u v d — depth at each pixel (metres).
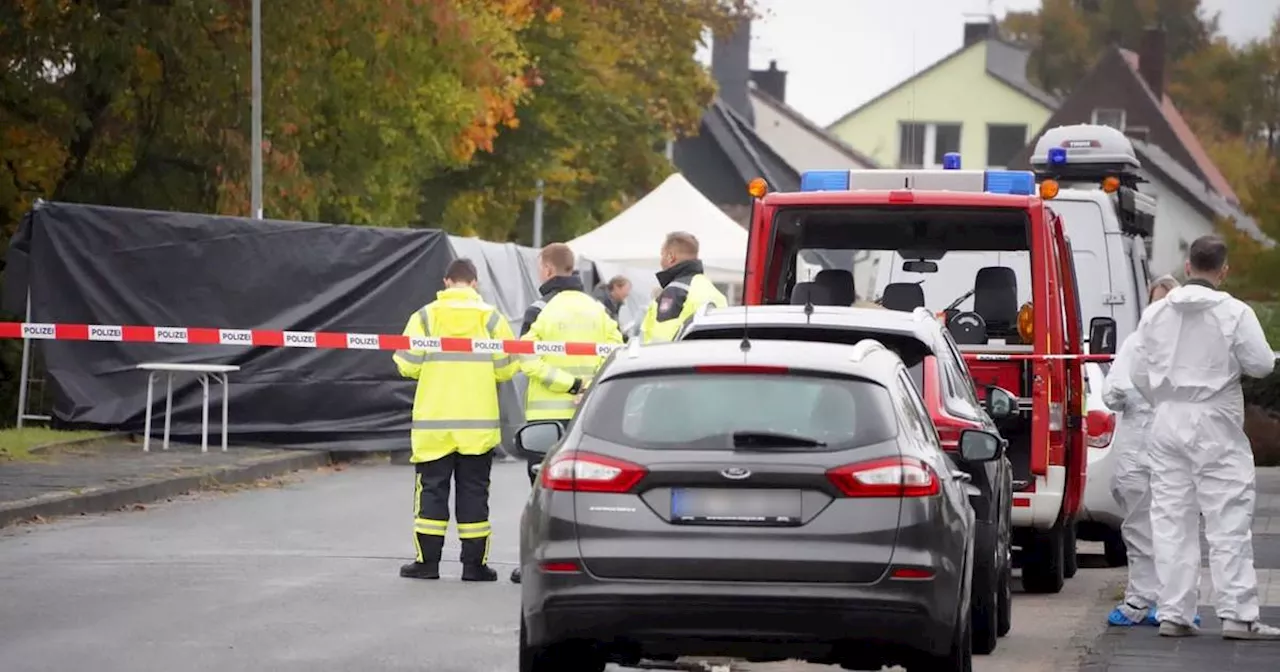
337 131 79.25
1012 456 28.08
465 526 26.75
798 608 16.27
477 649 21.00
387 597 24.94
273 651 20.62
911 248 31.27
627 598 16.42
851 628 16.33
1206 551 32.94
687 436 16.66
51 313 45.44
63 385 45.28
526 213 108.50
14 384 54.88
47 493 34.38
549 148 99.75
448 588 25.95
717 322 21.23
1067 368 28.14
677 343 17.97
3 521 31.98
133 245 45.69
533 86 98.88
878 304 29.45
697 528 16.44
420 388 26.84
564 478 16.73
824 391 16.84
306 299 47.00
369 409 47.66
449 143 81.81
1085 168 44.91
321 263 47.16
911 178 29.53
